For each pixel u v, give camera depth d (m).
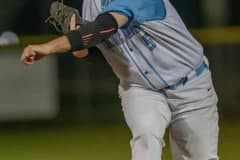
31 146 29.53
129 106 13.20
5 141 31.16
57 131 33.72
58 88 36.62
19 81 35.91
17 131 34.12
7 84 35.84
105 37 11.91
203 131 13.87
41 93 36.22
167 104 13.50
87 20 13.29
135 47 13.00
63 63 37.44
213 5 41.38
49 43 11.51
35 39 35.06
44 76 36.16
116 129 33.69
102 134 32.25
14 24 37.88
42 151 28.09
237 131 31.78
